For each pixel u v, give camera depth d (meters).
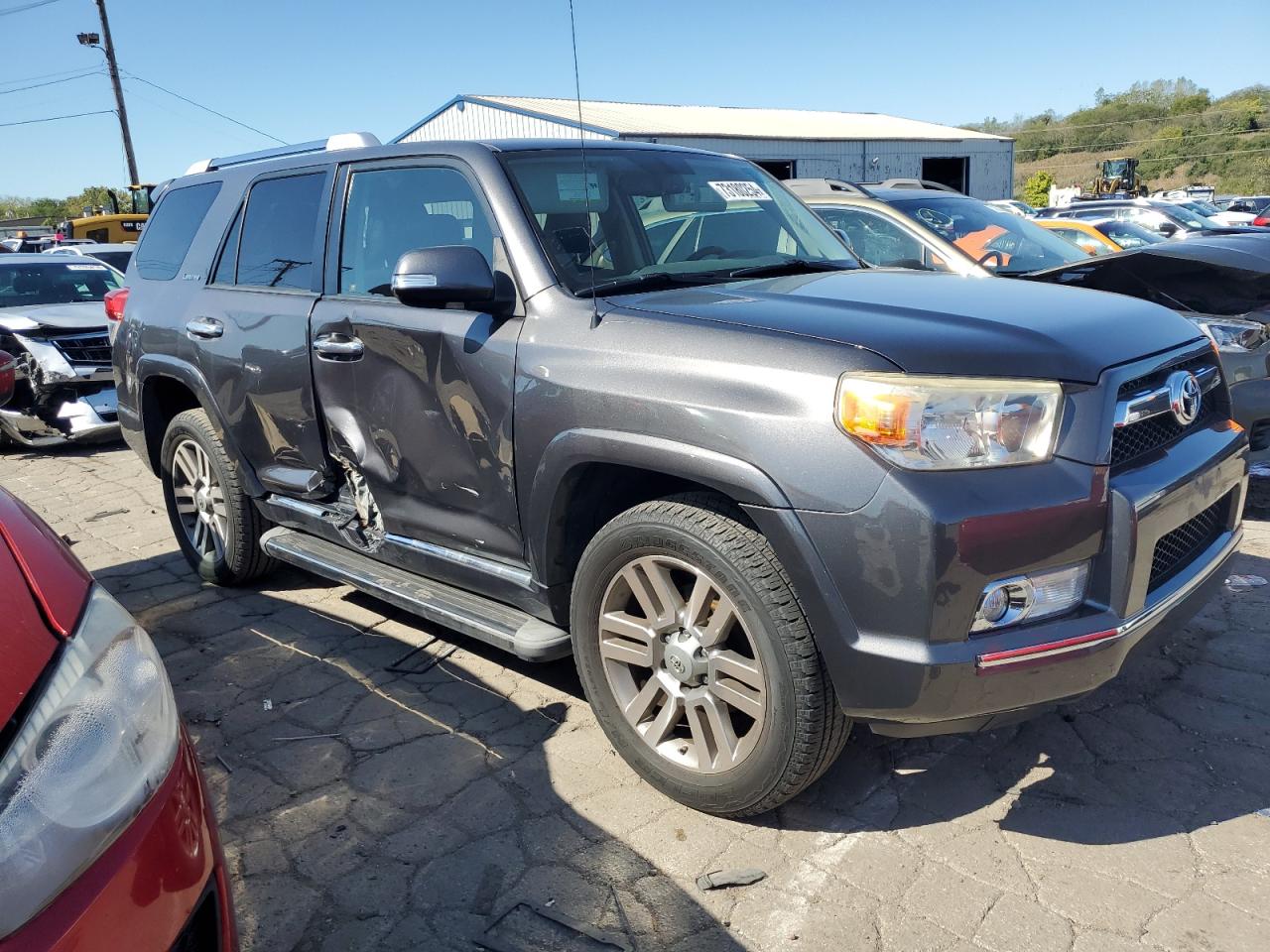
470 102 26.48
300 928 2.36
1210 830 2.56
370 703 3.46
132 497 6.61
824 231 3.90
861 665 2.28
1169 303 5.17
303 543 4.04
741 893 2.41
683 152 3.84
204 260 4.39
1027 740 3.04
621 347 2.65
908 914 2.31
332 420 3.59
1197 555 2.74
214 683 3.67
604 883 2.47
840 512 2.25
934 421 2.21
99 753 1.55
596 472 2.82
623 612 2.83
